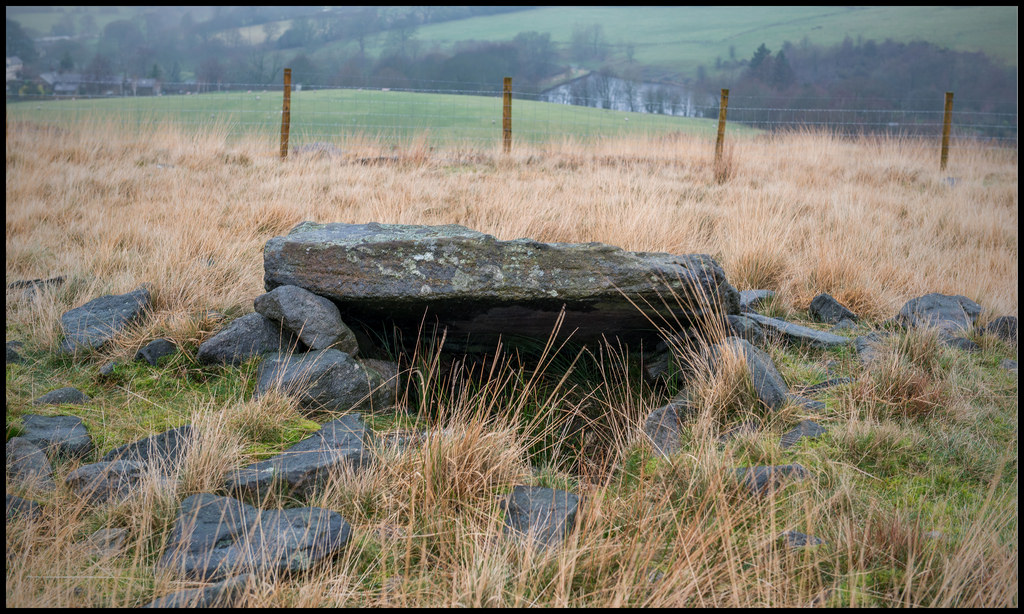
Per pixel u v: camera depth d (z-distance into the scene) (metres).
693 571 2.23
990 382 3.90
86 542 2.41
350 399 3.56
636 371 4.34
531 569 2.31
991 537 2.46
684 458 3.01
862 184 9.94
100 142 10.55
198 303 4.54
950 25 170.00
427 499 2.59
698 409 3.47
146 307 4.37
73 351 3.94
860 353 4.19
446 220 6.91
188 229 5.98
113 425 3.27
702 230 6.76
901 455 3.11
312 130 17.95
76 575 2.25
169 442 3.04
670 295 3.91
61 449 2.98
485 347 4.45
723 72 166.12
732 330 4.13
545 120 26.83
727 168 10.34
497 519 2.61
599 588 2.29
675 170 10.66
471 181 9.12
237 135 13.07
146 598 2.20
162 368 3.80
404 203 7.32
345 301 3.94
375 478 2.81
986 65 121.06
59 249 5.89
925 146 14.02
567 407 4.01
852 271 5.47
